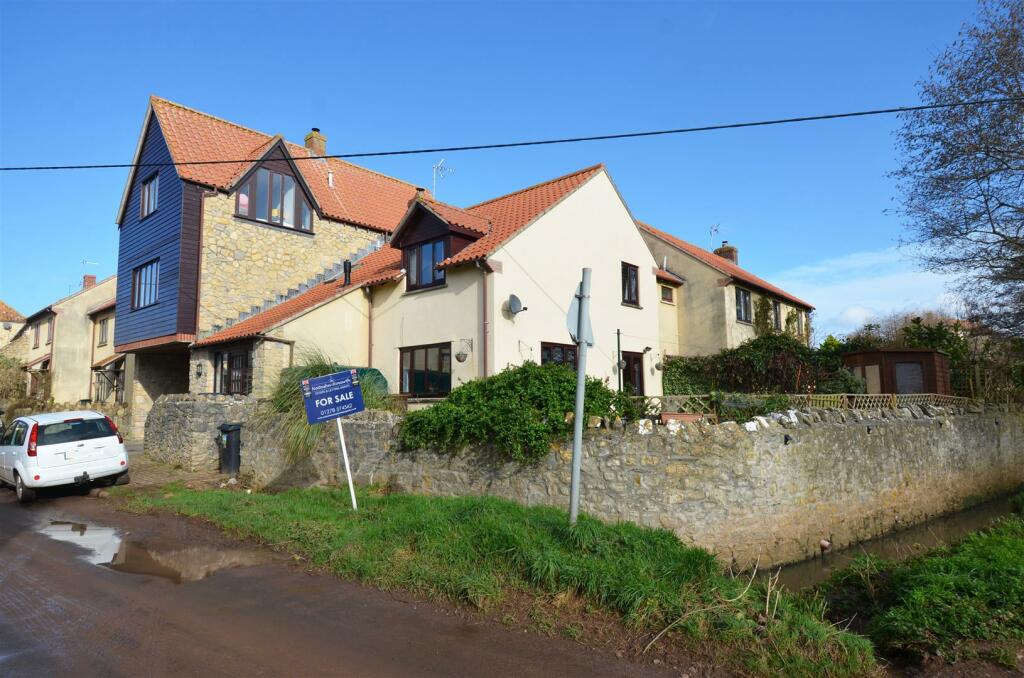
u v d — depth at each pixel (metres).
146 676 4.57
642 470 8.89
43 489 12.69
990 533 9.22
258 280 20.31
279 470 12.91
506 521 7.59
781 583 8.63
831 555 10.35
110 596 6.38
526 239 15.74
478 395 10.30
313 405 9.70
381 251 22.22
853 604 6.98
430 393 16.23
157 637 5.32
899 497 12.58
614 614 5.76
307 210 21.94
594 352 17.20
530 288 15.70
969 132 15.98
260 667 4.77
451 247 16.05
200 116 21.45
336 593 6.48
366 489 11.05
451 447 10.27
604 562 6.55
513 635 5.45
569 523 7.32
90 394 29.83
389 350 17.55
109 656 4.92
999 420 17.28
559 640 5.36
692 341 22.80
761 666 4.84
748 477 9.31
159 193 20.27
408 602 6.22
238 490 12.62
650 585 5.94
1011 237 16.58
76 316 30.77
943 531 12.42
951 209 16.97
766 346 20.47
